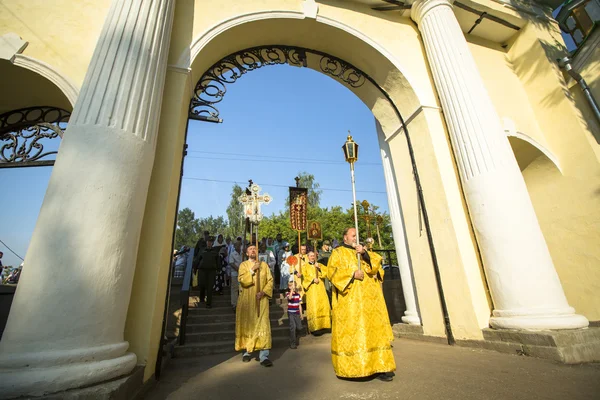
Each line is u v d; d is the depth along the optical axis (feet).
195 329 20.99
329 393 8.75
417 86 19.58
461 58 17.98
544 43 22.88
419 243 18.47
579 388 8.25
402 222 21.50
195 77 15.92
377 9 20.88
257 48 19.38
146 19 11.88
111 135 9.24
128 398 7.67
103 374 7.12
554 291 13.15
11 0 13.17
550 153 21.02
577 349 11.34
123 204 8.88
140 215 9.74
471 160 15.89
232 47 18.26
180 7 16.07
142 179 9.90
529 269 13.43
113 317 8.04
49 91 13.44
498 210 14.51
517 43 24.32
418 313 19.20
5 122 14.14
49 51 12.80
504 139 16.06
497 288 14.10
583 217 19.19
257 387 9.95
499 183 14.87
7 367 6.54
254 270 14.47
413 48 20.99
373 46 19.66
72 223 7.94
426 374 10.03
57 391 6.46
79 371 6.78
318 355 14.79
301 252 25.04
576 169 19.81
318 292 22.49
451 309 15.96
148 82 11.05
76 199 8.19
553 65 22.03
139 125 10.17
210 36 15.84
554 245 20.45
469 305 15.03
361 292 10.21
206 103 16.43
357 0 20.34
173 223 12.63
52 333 7.02
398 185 20.72
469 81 17.31
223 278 34.71
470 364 11.23
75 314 7.29
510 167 15.25
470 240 16.34
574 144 20.11
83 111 9.36
